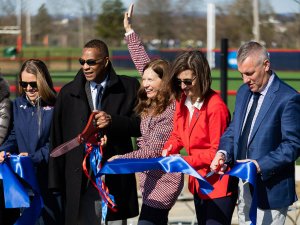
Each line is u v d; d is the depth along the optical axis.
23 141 7.61
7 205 7.35
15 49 44.94
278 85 6.33
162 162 6.73
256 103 6.41
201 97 6.74
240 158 6.48
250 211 6.27
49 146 7.41
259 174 6.39
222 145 6.59
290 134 6.22
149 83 7.12
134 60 8.27
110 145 7.36
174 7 70.00
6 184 7.37
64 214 7.61
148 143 7.11
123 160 6.84
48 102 7.60
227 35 58.91
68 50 56.84
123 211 7.42
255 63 6.23
